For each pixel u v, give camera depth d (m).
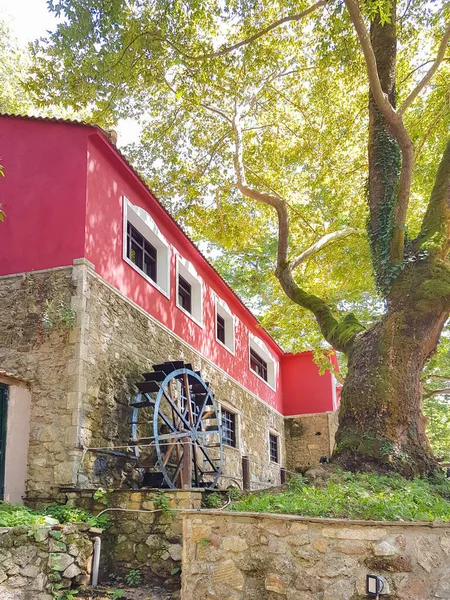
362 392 8.49
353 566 4.52
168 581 6.61
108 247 8.62
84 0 7.91
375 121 10.13
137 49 9.10
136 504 7.12
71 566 6.19
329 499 5.61
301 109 13.08
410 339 8.59
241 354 15.79
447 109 11.29
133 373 9.03
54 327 7.72
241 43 9.20
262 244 22.59
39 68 9.38
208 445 10.87
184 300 12.55
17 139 8.80
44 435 7.32
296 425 19.92
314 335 16.47
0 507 6.34
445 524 4.44
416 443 8.22
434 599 4.26
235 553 5.07
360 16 7.67
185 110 12.71
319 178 13.36
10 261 8.24
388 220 9.55
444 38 8.64
